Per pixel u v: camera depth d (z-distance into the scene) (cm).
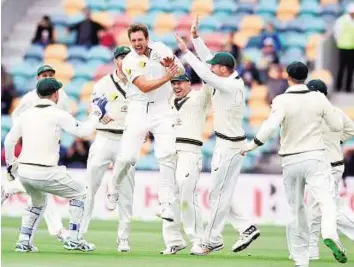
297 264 3438
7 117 7431
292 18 8594
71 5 8806
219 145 3834
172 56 3838
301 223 3434
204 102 3941
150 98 3909
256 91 7669
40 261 3600
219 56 3797
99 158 4197
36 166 3803
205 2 8738
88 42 8300
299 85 3422
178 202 4003
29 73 8144
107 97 4156
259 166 7044
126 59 3841
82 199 3962
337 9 8644
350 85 7806
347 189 6172
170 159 3934
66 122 3822
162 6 8775
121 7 8788
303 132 3391
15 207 6394
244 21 8506
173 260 3731
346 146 6794
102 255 3888
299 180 3416
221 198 3866
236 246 3991
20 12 8700
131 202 4112
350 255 4325
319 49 7912
